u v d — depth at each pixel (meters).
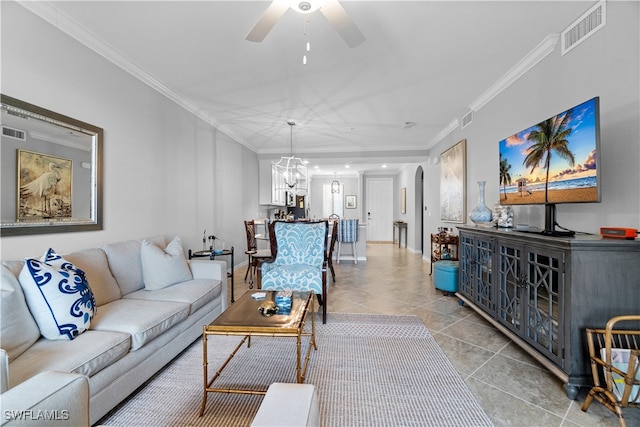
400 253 7.68
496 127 3.42
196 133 4.08
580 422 1.51
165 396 1.73
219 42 2.49
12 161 1.87
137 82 2.96
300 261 3.25
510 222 2.71
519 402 1.67
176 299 2.22
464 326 2.77
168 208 3.45
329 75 3.10
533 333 2.03
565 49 2.33
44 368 1.27
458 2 2.01
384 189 10.46
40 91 2.03
